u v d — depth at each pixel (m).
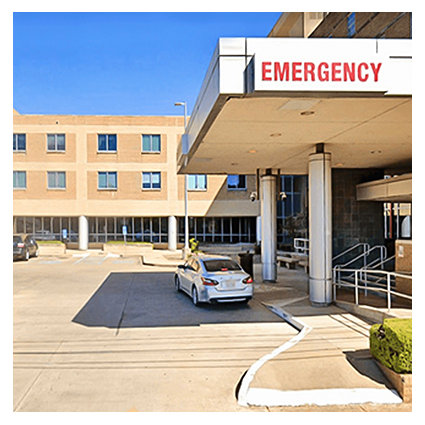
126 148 36.03
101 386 6.62
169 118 36.28
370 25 8.95
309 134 10.80
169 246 36.31
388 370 6.48
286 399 5.98
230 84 7.14
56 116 35.81
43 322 10.95
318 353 7.69
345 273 16.59
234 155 14.29
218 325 10.55
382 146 12.47
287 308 12.02
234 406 5.89
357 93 7.21
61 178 35.81
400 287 11.75
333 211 16.80
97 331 10.01
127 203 35.97
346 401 5.94
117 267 24.94
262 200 18.06
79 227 35.91
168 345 8.82
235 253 32.53
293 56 7.06
